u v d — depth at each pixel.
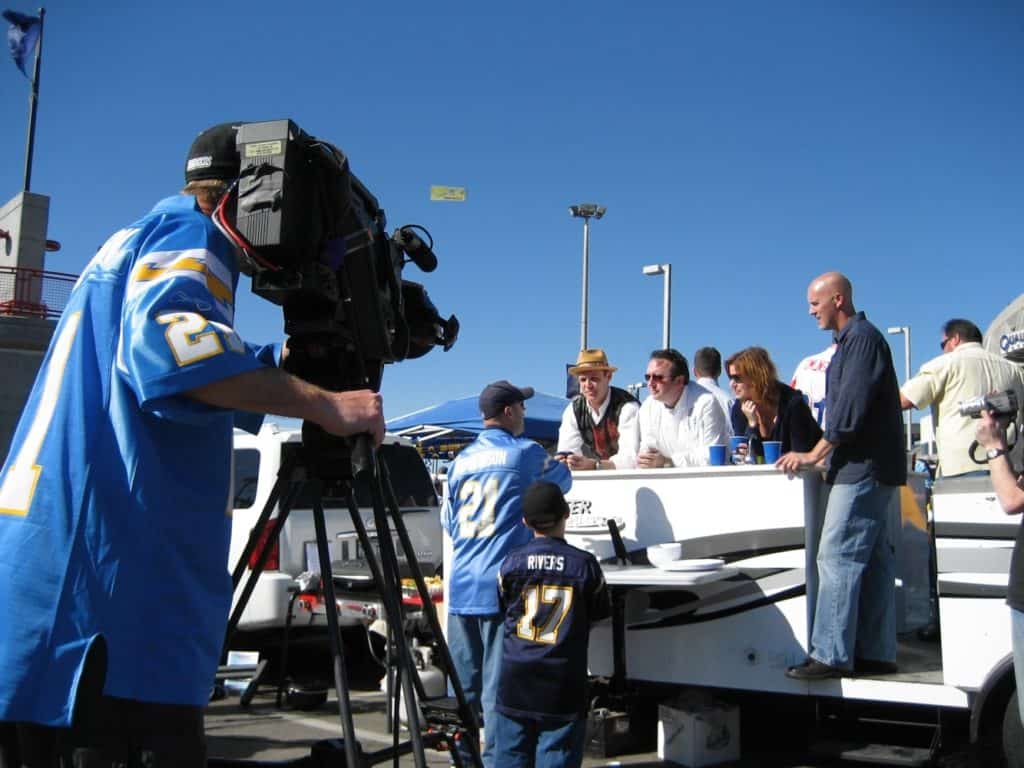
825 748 4.45
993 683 3.84
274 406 1.86
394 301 2.47
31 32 21.80
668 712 4.77
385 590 2.30
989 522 3.90
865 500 4.23
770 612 4.50
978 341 5.49
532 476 4.46
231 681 5.38
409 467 8.33
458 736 2.69
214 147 2.14
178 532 1.85
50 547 1.76
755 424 5.28
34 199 19.09
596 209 19.53
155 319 1.79
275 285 2.10
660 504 4.83
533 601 3.80
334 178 2.11
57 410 1.85
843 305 4.47
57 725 1.69
